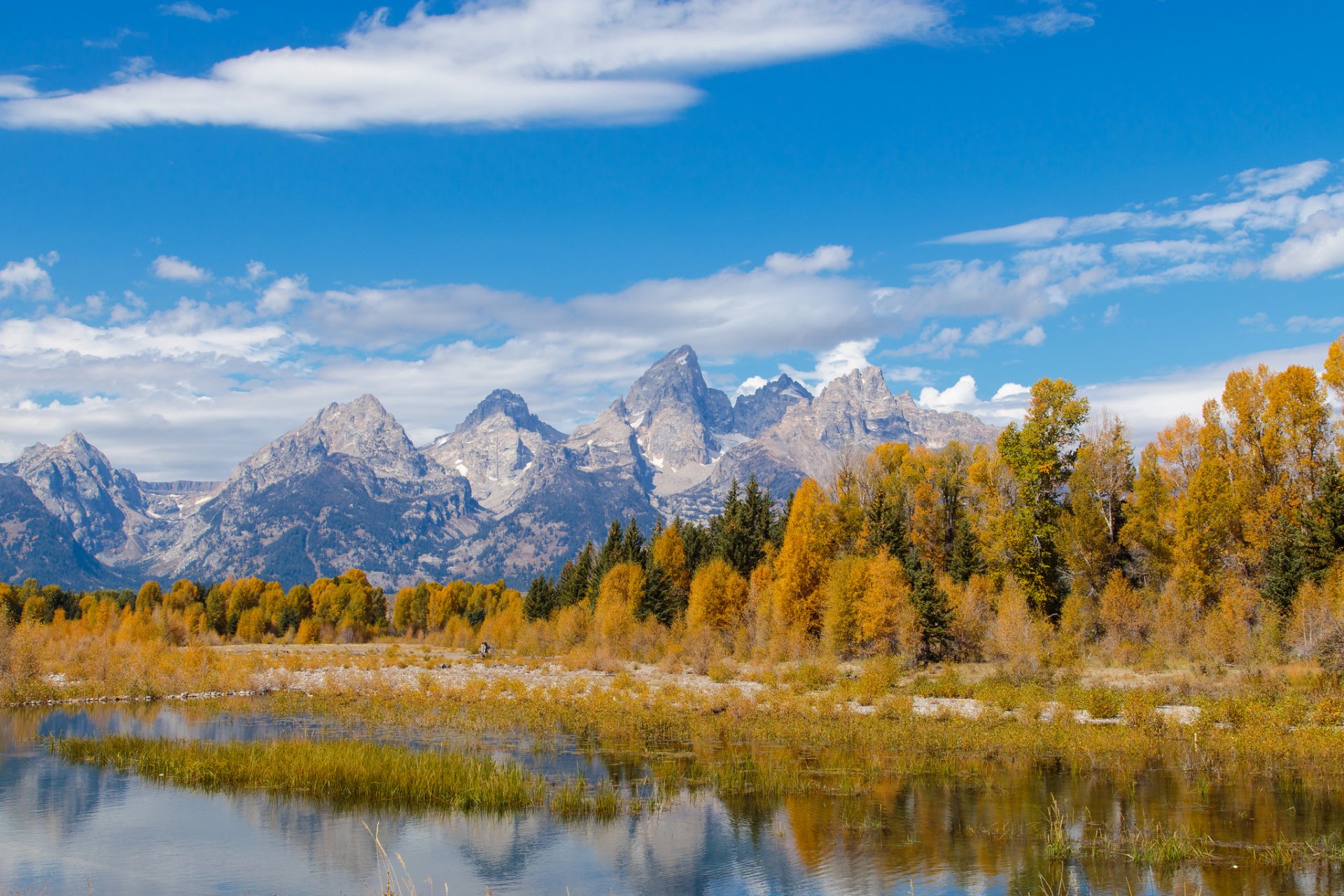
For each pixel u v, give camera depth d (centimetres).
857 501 9281
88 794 3481
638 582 9944
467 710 5559
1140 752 3972
